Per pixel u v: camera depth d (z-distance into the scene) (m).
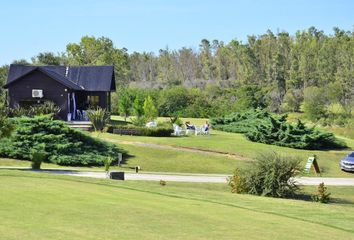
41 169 31.52
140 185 20.25
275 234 13.05
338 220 16.30
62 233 11.34
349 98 87.88
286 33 122.56
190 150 41.00
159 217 13.74
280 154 25.36
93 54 104.50
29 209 13.49
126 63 109.00
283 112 87.62
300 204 19.25
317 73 106.94
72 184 18.56
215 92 85.88
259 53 117.06
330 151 45.00
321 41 122.50
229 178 27.62
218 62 124.62
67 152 36.22
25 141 36.06
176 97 77.44
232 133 54.22
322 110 76.62
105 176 27.92
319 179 33.28
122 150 38.78
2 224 11.76
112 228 12.12
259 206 17.67
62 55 104.69
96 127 47.81
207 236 12.14
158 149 40.62
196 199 17.84
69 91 55.16
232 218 14.66
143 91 80.56
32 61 92.81
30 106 53.88
